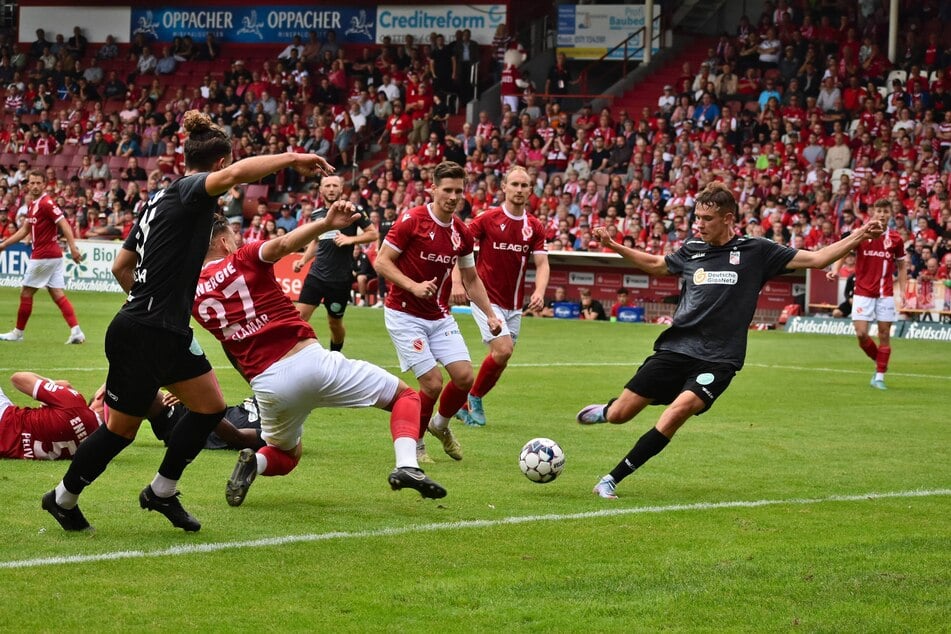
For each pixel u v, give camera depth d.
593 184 58.44
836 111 60.00
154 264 11.95
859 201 53.22
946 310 46.75
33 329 39.28
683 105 62.84
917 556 12.31
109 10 85.00
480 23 77.56
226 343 13.85
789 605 10.52
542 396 26.34
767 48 65.38
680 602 10.57
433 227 17.84
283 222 64.00
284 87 76.25
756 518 14.20
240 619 9.85
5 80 84.50
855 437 21.11
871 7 65.44
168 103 79.81
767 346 41.47
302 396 13.66
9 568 11.16
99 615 9.85
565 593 10.79
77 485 12.41
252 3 82.06
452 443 18.16
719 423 22.72
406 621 9.88
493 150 64.94
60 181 73.19
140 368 12.02
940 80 59.66
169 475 12.64
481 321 21.52
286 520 13.52
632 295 55.66
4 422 16.53
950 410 25.09
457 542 12.65
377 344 38.00
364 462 17.61
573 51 73.12
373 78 75.50
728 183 55.94
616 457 18.67
